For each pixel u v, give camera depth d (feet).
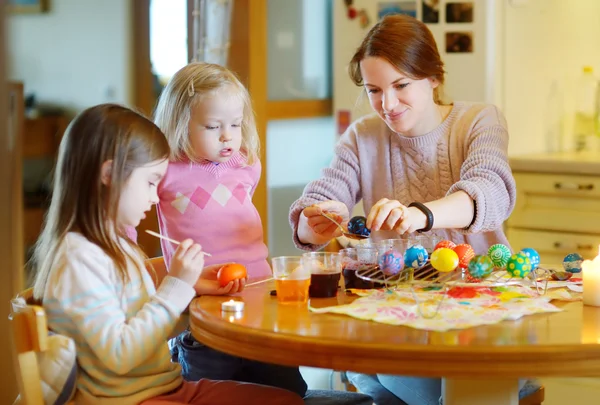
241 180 8.20
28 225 17.89
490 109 8.41
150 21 17.95
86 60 18.90
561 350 4.92
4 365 11.16
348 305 6.05
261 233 8.27
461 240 8.33
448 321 5.53
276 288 6.42
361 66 7.85
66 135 6.56
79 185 6.36
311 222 7.52
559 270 7.30
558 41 14.10
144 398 6.29
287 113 14.62
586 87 14.33
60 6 18.95
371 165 8.79
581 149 14.21
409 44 7.63
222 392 6.56
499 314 5.70
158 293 6.36
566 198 12.37
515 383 6.00
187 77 7.75
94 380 6.25
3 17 13.07
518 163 12.68
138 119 6.59
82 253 6.16
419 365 4.94
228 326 5.62
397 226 6.72
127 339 6.07
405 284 6.59
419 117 8.02
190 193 7.91
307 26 15.26
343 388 11.60
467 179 7.72
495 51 12.92
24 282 12.03
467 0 12.79
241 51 13.24
